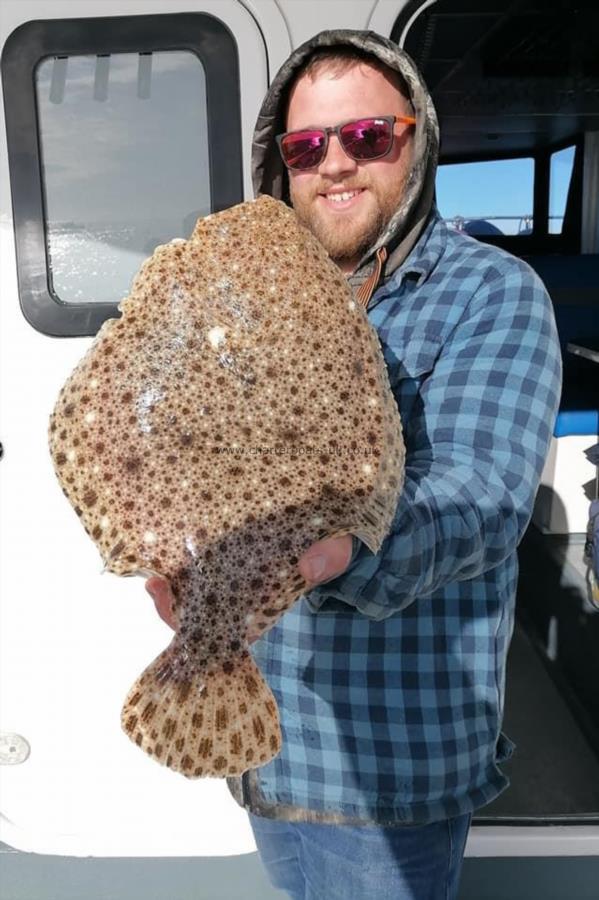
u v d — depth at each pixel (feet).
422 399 4.65
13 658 7.55
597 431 12.90
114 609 7.45
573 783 8.75
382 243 5.12
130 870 7.67
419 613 4.89
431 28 10.88
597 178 15.03
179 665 3.43
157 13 6.68
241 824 7.65
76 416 3.62
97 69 6.81
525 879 7.51
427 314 4.85
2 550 7.41
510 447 4.12
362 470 3.61
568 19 10.57
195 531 3.47
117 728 7.62
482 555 3.87
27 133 6.87
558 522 13.16
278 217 4.00
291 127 5.53
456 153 15.65
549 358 4.42
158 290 3.76
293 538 3.49
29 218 7.01
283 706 5.16
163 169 7.00
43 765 7.69
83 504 3.57
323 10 6.67
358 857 5.08
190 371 3.61
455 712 4.91
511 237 16.11
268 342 3.70
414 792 4.90
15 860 7.75
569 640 10.82
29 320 7.16
